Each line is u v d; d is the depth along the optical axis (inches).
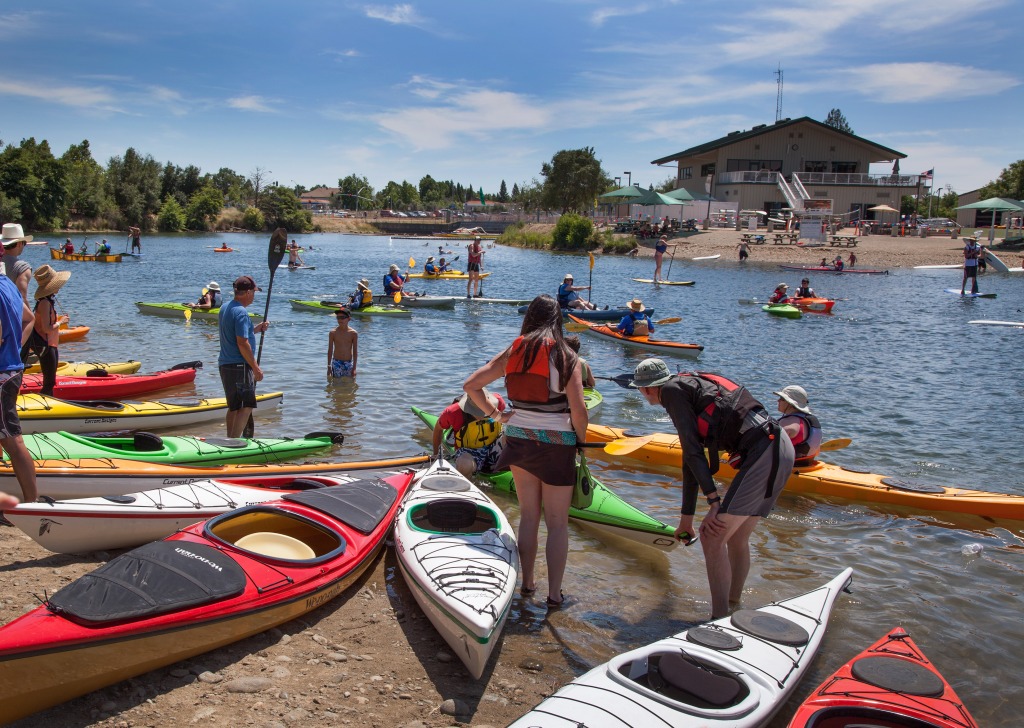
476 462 287.3
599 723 124.9
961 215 2903.5
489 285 1209.4
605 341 656.4
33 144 3122.5
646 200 1963.6
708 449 180.9
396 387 443.5
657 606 200.7
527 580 199.9
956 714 133.0
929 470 328.2
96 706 140.7
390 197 6161.4
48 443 240.5
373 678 158.4
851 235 2063.2
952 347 660.7
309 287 1093.1
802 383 503.8
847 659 176.1
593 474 309.7
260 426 352.5
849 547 244.8
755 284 1261.1
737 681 139.9
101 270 1307.8
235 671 156.0
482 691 156.8
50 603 137.9
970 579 223.3
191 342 577.9
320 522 199.5
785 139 2422.5
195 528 177.3
